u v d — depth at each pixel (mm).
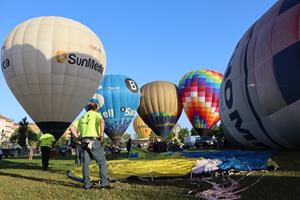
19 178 8898
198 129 34094
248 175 7668
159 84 36812
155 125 36438
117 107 32000
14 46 18969
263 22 12430
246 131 13547
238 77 13195
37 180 8398
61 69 18672
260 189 5984
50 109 18953
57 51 18672
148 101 36312
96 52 20016
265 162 8719
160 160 10203
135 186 6871
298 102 10453
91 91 20016
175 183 7051
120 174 8070
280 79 10797
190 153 13023
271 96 11242
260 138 12977
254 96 12102
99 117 6855
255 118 12438
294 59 10398
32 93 18781
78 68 19078
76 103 19438
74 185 7344
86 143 6719
